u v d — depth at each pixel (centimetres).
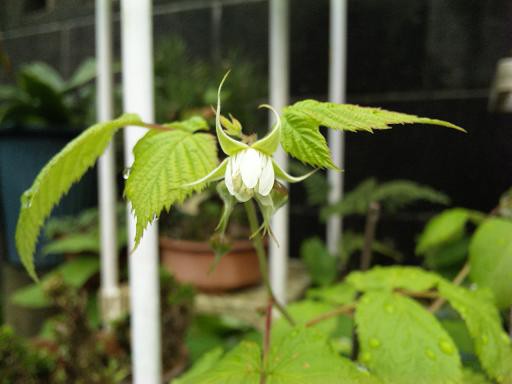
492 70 34
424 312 11
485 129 35
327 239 39
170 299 23
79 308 21
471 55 35
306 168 35
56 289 21
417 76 36
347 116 8
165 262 31
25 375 19
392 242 38
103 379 21
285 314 12
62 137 39
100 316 31
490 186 35
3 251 41
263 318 27
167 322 22
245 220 34
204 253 29
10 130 37
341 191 35
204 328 28
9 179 38
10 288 41
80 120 44
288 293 31
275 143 8
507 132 34
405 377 10
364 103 38
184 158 9
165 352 22
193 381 10
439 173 36
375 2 37
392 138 37
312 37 39
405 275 14
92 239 34
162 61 38
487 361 11
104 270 30
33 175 38
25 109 41
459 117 35
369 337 10
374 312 11
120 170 38
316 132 8
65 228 37
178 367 22
